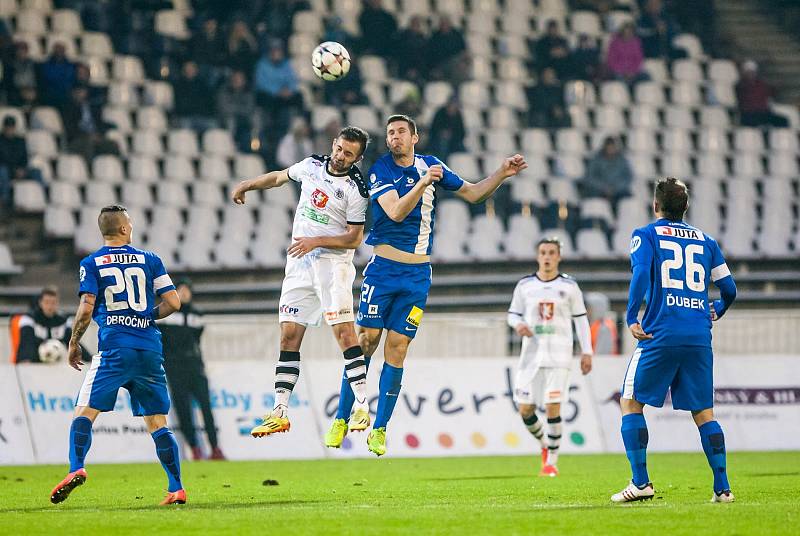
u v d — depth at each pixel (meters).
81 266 28.62
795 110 88.25
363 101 80.56
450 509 27.25
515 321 42.09
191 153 78.12
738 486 35.47
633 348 58.94
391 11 88.00
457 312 68.25
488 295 69.50
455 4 91.00
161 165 78.25
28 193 72.38
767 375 57.03
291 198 76.12
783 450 55.91
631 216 76.31
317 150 75.12
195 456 51.81
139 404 29.41
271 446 52.91
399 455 53.31
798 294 71.00
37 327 51.75
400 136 30.50
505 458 51.56
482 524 23.95
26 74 77.31
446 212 75.12
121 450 51.22
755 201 81.19
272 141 77.81
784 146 85.00
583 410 55.25
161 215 73.75
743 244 77.00
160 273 29.11
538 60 84.62
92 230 71.75
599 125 83.94
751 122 85.31
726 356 56.97
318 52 33.28
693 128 85.19
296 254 30.88
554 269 42.34
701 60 91.25
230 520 25.00
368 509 27.42
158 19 85.31
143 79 83.00
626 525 23.67
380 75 84.75
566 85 84.56
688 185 81.12
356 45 83.69
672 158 82.00
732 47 94.25
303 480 39.38
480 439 54.22
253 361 53.88
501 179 30.75
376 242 31.59
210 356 55.25
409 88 79.56
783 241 77.75
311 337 56.75
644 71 86.94
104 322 28.56
